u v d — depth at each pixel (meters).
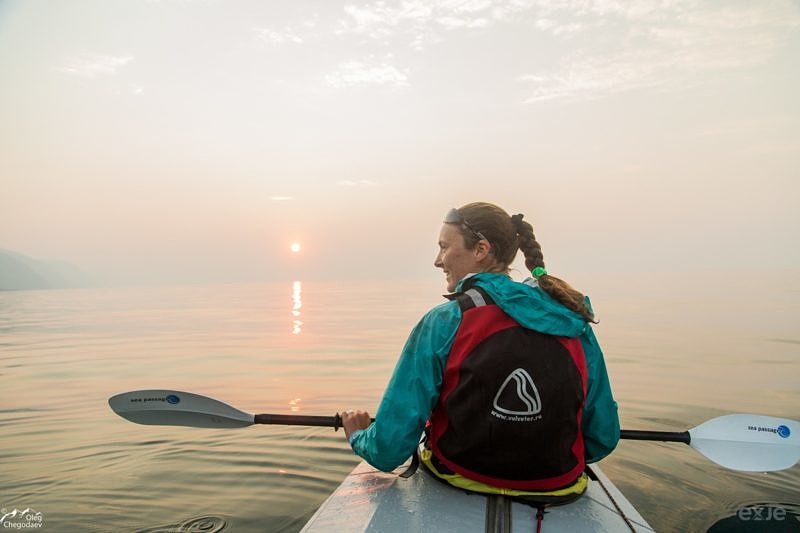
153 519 2.76
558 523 1.55
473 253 1.76
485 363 1.49
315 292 56.66
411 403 1.58
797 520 2.66
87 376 7.55
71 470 3.54
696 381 6.48
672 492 3.05
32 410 5.43
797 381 6.43
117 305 34.06
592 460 1.83
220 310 26.48
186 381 7.02
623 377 6.74
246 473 3.44
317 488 3.18
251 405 5.61
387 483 1.81
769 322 13.85
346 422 1.96
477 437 1.53
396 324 15.75
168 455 3.82
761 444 2.25
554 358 1.51
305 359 8.81
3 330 16.05
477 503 1.61
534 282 1.69
